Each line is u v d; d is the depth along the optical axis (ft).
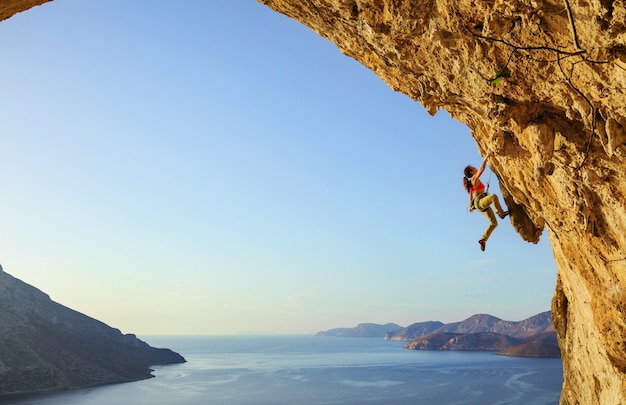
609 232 29.04
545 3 18.40
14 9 31.99
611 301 33.35
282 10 33.09
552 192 31.68
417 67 28.48
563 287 54.24
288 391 537.24
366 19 26.61
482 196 34.68
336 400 465.06
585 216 28.71
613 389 39.42
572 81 21.25
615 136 21.24
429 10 23.44
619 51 17.71
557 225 34.96
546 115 24.68
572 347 54.90
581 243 33.55
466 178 36.06
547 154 25.21
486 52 23.06
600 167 24.99
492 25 20.89
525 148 28.17
